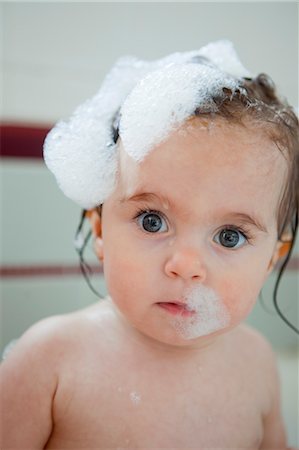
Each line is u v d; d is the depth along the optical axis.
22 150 1.13
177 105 0.56
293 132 0.63
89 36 1.17
